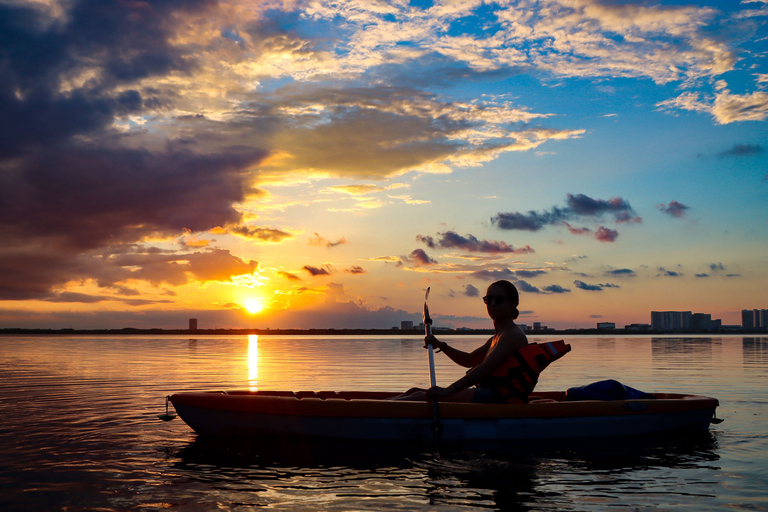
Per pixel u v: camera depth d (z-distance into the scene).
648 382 8.01
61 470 3.14
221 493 2.72
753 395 6.47
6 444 3.81
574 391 4.32
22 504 2.53
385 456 3.55
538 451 3.70
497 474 3.12
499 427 3.91
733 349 21.47
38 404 5.65
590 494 2.72
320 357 15.84
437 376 9.24
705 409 4.29
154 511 2.44
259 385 7.61
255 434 3.99
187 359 14.46
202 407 4.09
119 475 3.05
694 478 3.02
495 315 4.04
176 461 3.39
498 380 4.01
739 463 3.37
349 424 3.96
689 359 14.16
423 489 2.80
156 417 4.89
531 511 2.45
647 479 3.01
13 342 33.97
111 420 4.74
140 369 10.66
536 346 3.96
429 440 3.90
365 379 8.61
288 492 2.74
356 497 2.66
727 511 2.46
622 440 4.04
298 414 3.99
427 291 4.87
